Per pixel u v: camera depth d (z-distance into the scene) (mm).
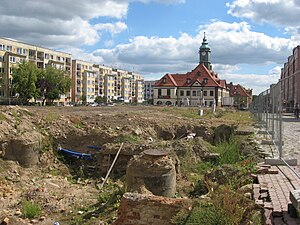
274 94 15812
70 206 13484
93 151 20812
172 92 95938
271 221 7348
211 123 27219
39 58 91812
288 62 68000
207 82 94375
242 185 10734
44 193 14891
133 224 9859
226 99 99562
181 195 13562
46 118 23406
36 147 19438
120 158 19000
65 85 76125
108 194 14305
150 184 13070
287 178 10430
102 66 124312
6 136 18719
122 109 45812
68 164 20203
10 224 11328
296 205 6891
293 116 24953
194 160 18219
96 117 26594
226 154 17531
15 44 83938
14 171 17594
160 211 9602
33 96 71625
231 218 7879
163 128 25578
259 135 20953
